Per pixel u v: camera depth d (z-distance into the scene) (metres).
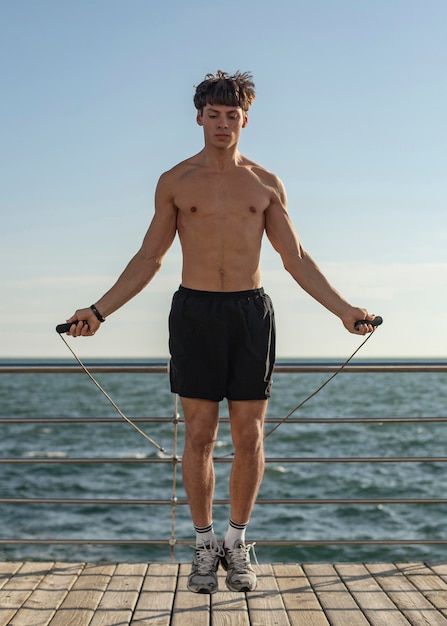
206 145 2.97
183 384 2.96
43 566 3.74
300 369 3.71
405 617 3.07
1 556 9.84
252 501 3.08
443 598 3.29
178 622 3.03
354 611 3.14
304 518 12.10
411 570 3.68
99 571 3.67
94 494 14.80
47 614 3.11
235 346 2.94
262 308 2.94
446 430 26.59
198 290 2.92
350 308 2.94
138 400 43.38
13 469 17.95
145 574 3.63
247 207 2.93
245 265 2.93
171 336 3.00
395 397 46.25
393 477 16.52
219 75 2.96
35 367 3.70
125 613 3.12
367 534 11.05
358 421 3.58
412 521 11.81
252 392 2.95
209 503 3.05
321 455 20.55
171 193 2.97
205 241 2.91
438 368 3.73
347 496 14.53
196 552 3.06
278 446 22.31
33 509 12.61
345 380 69.69
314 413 35.38
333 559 9.96
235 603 3.25
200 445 2.99
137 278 2.99
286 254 3.01
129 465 18.52
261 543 3.72
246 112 2.98
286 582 3.52
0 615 3.09
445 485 15.59
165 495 14.68
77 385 60.31
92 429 27.34
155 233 3.00
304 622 3.03
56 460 3.64
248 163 3.04
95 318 2.94
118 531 11.06
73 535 10.91
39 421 3.61
